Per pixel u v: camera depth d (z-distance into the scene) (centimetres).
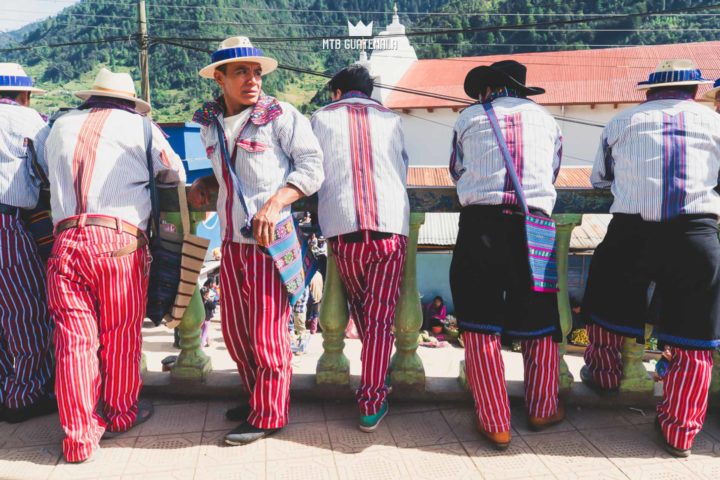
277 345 228
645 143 218
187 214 246
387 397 269
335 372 268
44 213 254
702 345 216
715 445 236
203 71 219
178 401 271
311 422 251
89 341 220
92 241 213
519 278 223
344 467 217
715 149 216
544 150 225
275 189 218
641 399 263
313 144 218
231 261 228
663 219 213
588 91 2402
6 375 259
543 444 235
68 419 215
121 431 240
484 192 223
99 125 221
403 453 227
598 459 224
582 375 279
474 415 257
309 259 253
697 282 214
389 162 233
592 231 1016
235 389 271
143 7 1300
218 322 858
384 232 229
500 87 238
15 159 239
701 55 2508
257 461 220
